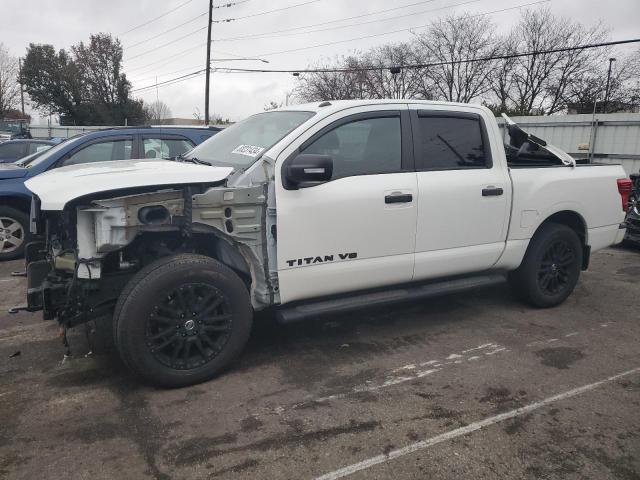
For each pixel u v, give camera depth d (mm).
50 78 58156
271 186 3736
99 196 3352
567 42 43000
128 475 2742
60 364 4012
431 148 4441
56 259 3756
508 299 5719
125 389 3633
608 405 3490
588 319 5145
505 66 44125
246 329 3822
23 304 5387
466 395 3604
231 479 2721
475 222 4613
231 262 3811
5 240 7141
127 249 3736
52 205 3352
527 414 3369
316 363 4090
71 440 3031
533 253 5148
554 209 5121
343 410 3393
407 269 4344
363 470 2803
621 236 5840
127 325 3396
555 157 5438
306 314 3961
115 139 7367
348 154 4070
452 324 4965
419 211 4277
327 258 3957
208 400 3500
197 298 3617
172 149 7613
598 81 42875
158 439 3053
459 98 45031
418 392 3639
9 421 3225
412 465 2848
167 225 3547
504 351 4352
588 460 2906
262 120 4570
